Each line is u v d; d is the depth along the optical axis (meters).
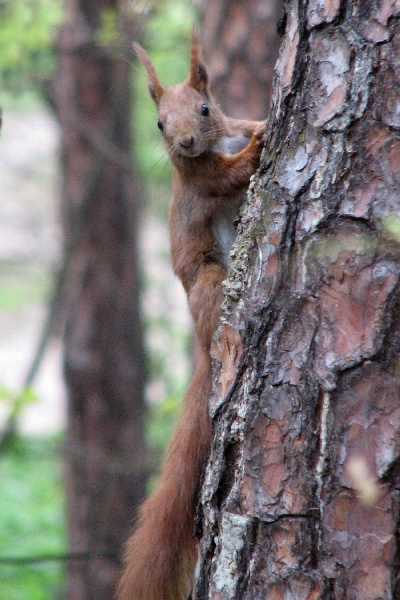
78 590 15.72
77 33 15.20
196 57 7.59
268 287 4.97
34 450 17.66
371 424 4.50
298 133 4.98
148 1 12.45
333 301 4.65
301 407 4.73
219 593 5.00
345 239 4.65
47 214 31.98
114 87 15.83
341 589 4.53
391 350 4.48
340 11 4.81
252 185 5.48
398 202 4.55
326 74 4.86
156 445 17.66
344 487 4.54
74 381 16.97
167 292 18.98
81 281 16.41
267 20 11.22
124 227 16.88
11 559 8.30
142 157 17.59
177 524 6.17
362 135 4.67
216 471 5.25
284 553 4.73
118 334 17.03
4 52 14.59
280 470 4.79
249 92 11.32
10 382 26.72
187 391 6.72
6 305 33.66
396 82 4.60
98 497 16.28
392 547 4.42
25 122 29.84
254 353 4.99
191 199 7.51
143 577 6.12
